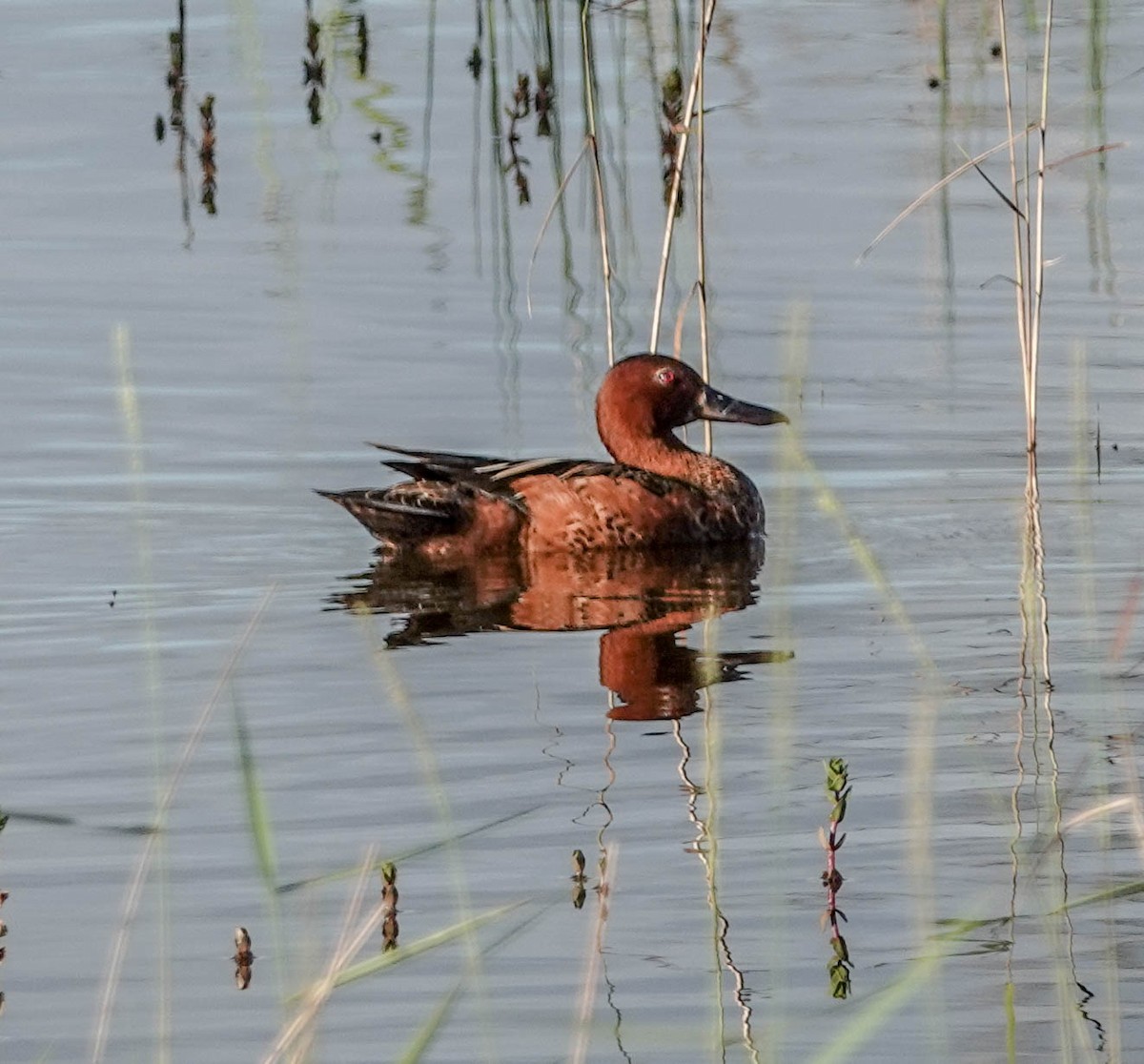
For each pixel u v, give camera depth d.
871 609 13.10
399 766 10.52
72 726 11.07
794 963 8.51
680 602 13.52
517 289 19.98
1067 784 10.16
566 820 9.86
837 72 25.19
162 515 14.98
